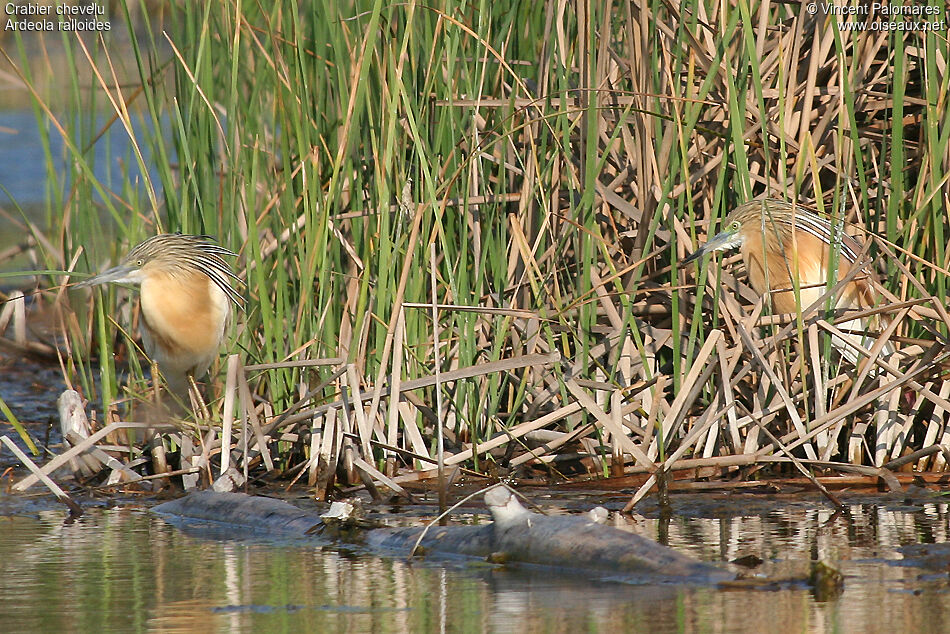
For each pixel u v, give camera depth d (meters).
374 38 9.58
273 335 11.03
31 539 8.16
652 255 9.82
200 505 9.02
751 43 9.20
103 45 10.62
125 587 6.79
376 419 9.80
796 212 9.75
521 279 10.44
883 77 10.98
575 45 10.79
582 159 10.41
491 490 7.54
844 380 9.82
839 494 9.27
